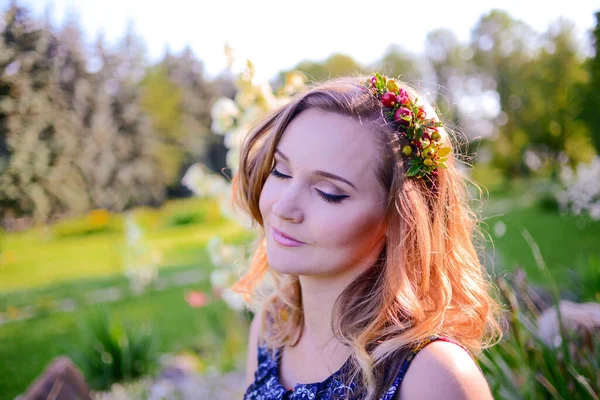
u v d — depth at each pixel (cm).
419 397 100
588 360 154
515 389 156
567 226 1143
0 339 584
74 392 285
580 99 1003
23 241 863
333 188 109
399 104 114
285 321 136
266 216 117
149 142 1131
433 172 118
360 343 109
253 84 294
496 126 2100
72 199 568
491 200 1767
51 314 676
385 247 118
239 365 427
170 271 955
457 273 123
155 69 1291
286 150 112
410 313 109
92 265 902
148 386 402
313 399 116
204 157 1516
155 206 1320
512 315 152
